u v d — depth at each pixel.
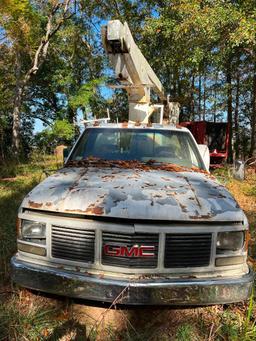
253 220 6.09
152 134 4.95
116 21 5.21
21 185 9.11
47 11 19.02
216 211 3.02
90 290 2.84
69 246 2.96
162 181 3.59
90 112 19.64
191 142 4.96
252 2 11.22
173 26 14.22
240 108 25.70
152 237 2.85
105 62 23.47
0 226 5.33
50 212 3.05
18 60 18.45
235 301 2.94
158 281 2.82
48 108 30.80
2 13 14.21
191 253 2.91
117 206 2.93
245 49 13.38
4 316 3.03
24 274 3.03
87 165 4.31
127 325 3.08
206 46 12.92
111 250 2.87
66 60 23.52
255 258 4.35
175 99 21.95
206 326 3.08
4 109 20.22
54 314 3.21
